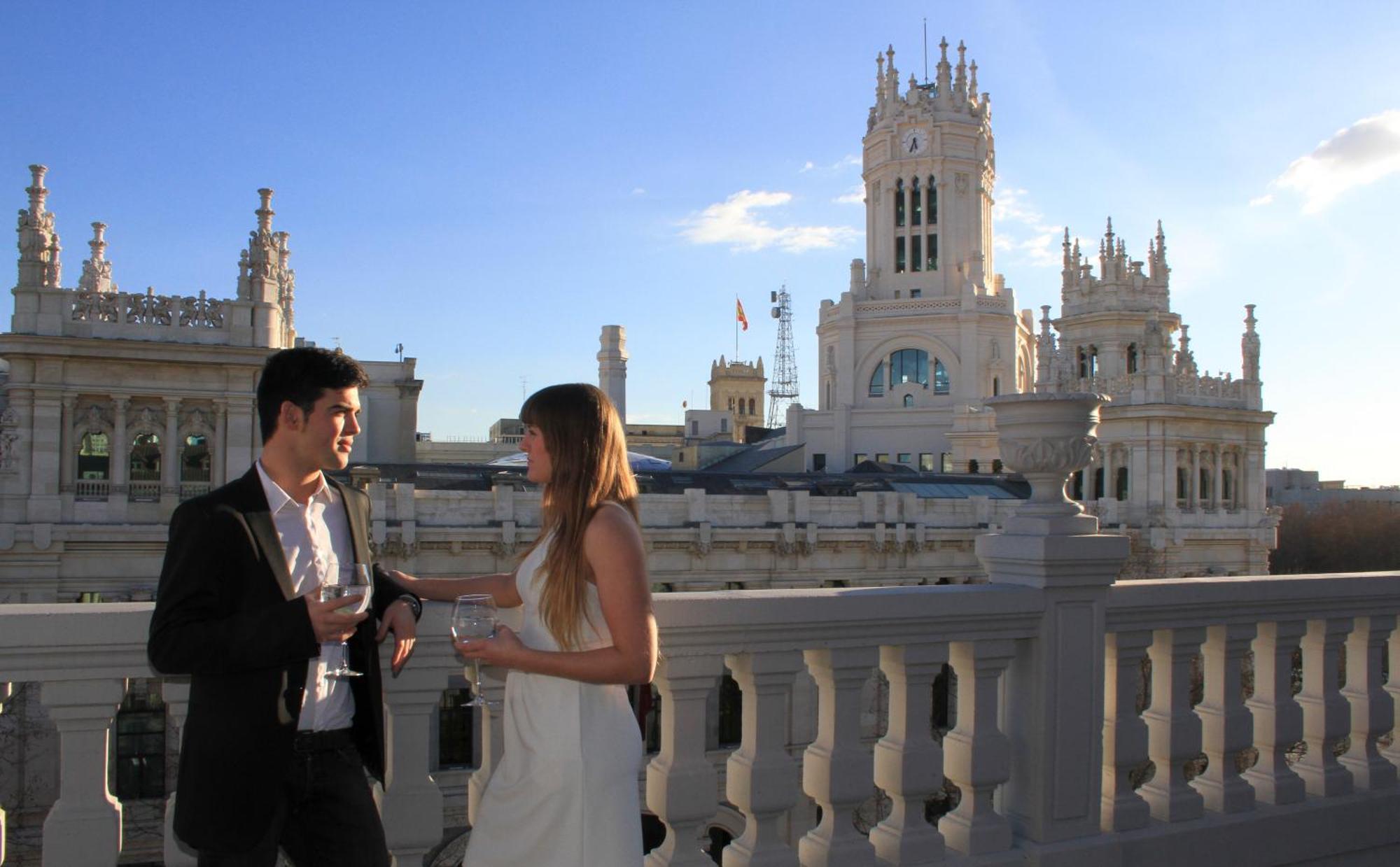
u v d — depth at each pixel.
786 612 6.13
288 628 4.25
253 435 50.03
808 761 6.45
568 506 4.58
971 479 69.69
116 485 47.84
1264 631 8.08
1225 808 7.74
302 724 4.68
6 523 44.72
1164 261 89.19
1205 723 7.90
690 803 6.01
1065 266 91.06
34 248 47.03
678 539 49.28
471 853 4.72
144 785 35.78
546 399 4.70
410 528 44.06
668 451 136.12
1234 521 75.88
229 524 4.41
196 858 5.49
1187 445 74.56
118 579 46.59
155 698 36.19
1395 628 8.70
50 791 30.81
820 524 53.16
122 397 47.97
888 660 6.69
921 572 54.97
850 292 109.19
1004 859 6.74
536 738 4.58
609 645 4.58
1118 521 72.12
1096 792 7.06
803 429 107.56
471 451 120.06
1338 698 8.39
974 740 6.79
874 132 109.94
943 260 106.88
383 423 75.62
